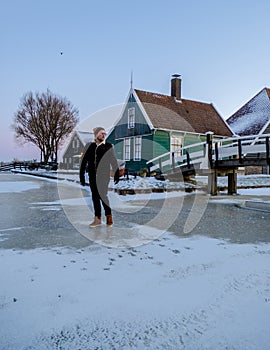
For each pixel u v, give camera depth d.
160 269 3.22
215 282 2.90
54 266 3.27
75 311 2.33
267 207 7.77
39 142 38.62
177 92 22.66
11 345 1.92
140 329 2.11
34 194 10.73
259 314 2.32
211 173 11.77
